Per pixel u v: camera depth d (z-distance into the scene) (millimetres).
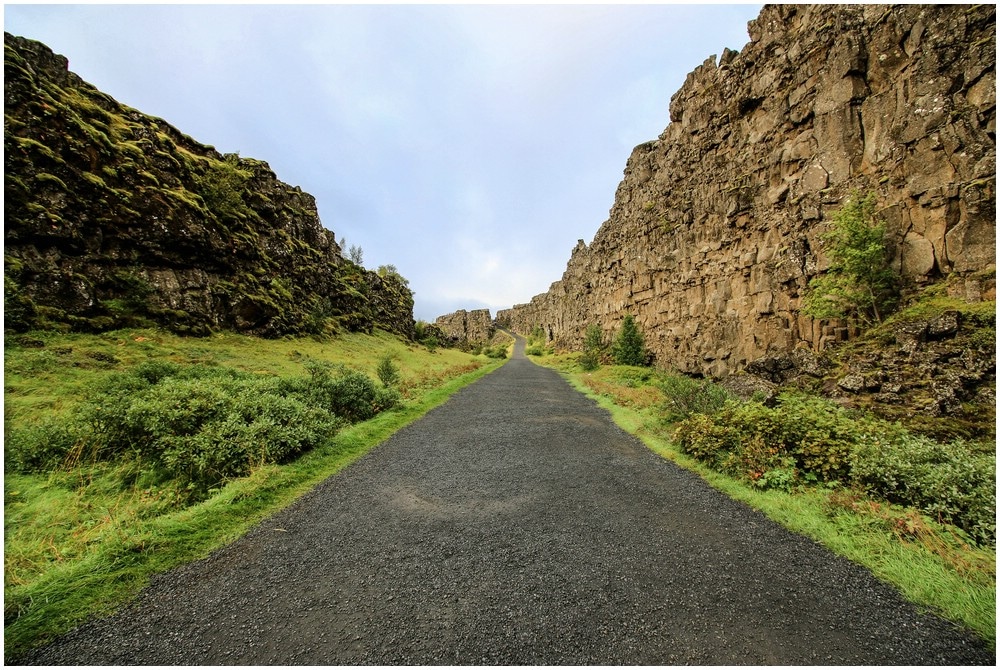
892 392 10852
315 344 32812
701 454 8367
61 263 17938
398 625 3539
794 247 20984
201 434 7219
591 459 8836
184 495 6207
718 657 3188
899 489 5660
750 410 8617
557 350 76062
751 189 25109
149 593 3922
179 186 26344
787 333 21219
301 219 44750
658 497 6609
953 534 4695
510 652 3221
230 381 11797
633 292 41750
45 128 18953
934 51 15453
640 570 4422
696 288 30109
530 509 6137
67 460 6707
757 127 25625
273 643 3312
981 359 10109
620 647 3283
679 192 34688
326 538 5129
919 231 15023
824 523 5297
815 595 3951
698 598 3920
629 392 19469
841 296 16656
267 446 7633
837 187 19016
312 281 41062
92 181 20188
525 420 13336
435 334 83250
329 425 9656
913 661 3135
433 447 9734
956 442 6660
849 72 19016
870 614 3668
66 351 14227
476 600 3889
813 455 6770
